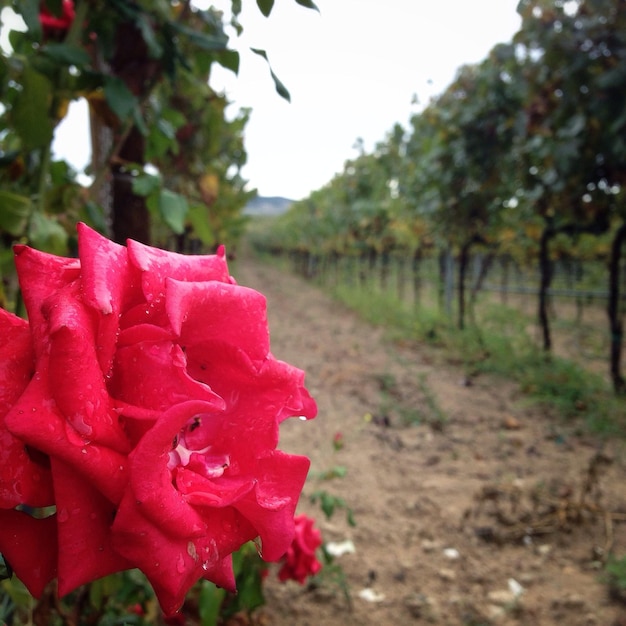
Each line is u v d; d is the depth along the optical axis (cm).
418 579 264
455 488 350
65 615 142
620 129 471
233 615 214
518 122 556
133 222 182
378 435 441
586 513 309
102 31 153
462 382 584
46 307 50
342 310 1265
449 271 900
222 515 59
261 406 62
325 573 251
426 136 845
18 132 136
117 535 49
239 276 2191
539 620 236
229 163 500
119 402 51
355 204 1345
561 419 468
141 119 163
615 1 457
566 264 1119
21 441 50
